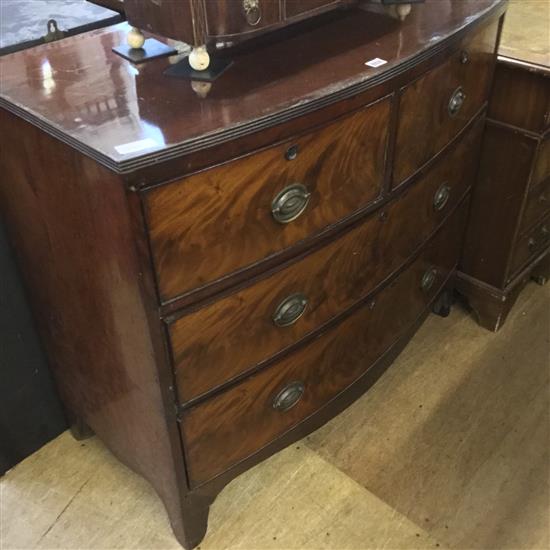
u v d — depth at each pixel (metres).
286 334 1.12
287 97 0.90
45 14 1.22
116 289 0.94
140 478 1.42
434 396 1.59
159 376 0.98
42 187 0.97
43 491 1.40
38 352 1.38
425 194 1.28
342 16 1.16
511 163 1.51
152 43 1.06
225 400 1.09
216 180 0.85
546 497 1.37
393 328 1.42
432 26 1.12
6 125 0.96
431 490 1.39
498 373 1.64
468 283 1.74
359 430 1.51
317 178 0.98
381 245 1.21
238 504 1.36
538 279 1.89
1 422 1.37
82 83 0.95
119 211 0.82
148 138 0.80
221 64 0.99
